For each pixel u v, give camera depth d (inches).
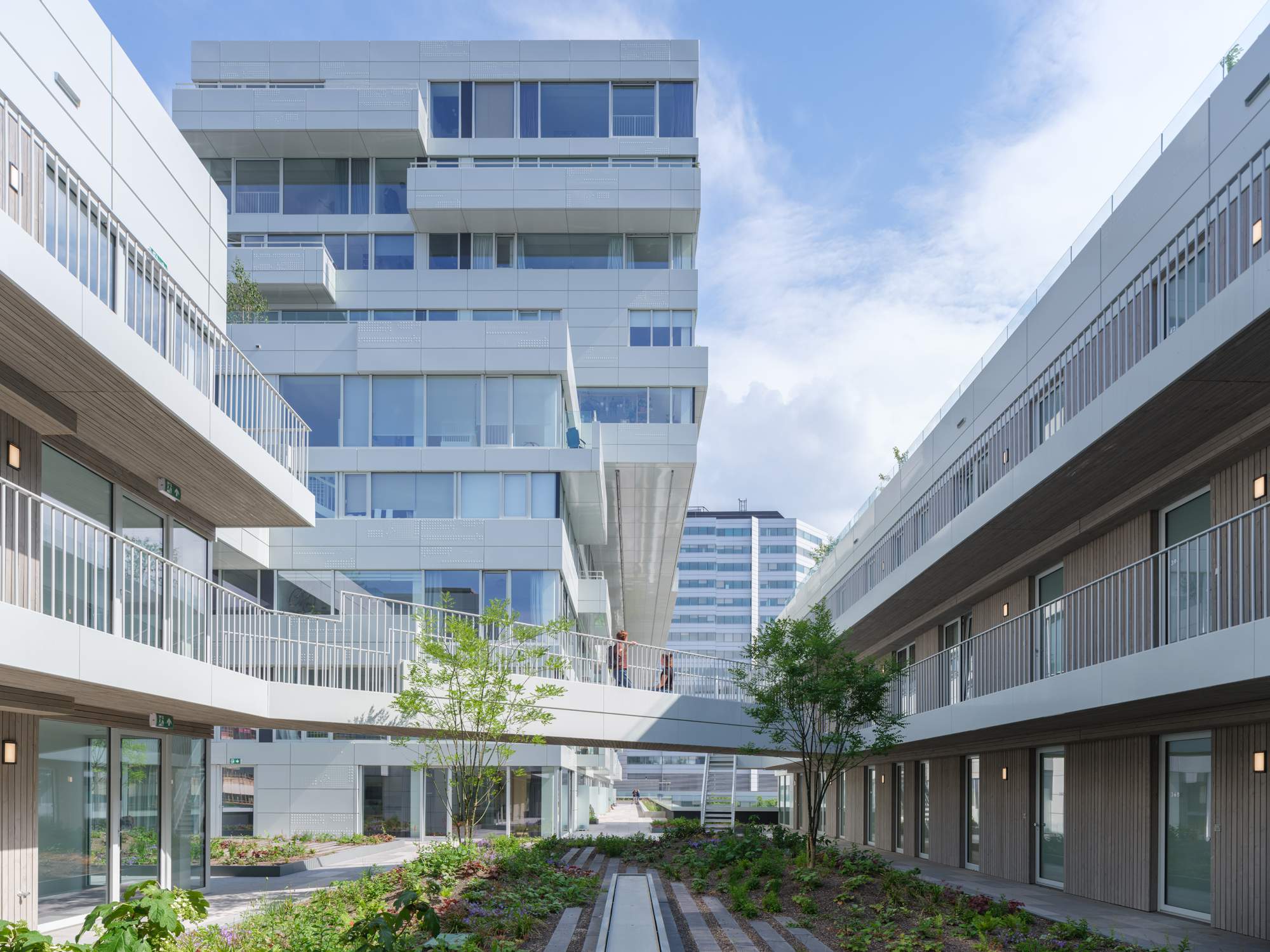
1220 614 464.1
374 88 1325.0
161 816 631.2
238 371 677.9
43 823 501.4
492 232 1363.2
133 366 442.0
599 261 1360.7
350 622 1026.7
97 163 515.8
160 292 514.6
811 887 588.7
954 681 908.6
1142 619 584.4
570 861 753.6
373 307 1327.5
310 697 675.4
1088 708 531.2
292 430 751.7
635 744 891.4
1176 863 568.7
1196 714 529.7
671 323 1320.1
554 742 852.6
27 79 448.1
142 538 598.9
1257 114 422.0
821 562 1579.7
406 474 1092.5
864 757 886.4
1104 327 542.9
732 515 6190.9
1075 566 688.4
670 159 1381.6
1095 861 649.0
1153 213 517.3
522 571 1067.9
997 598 843.4
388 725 714.2
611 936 375.9
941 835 967.6
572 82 1400.1
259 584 1059.9
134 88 560.7
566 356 1101.1
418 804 1182.9
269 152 1370.6
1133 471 546.9
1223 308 387.5
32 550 465.4
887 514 1085.8
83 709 535.2
